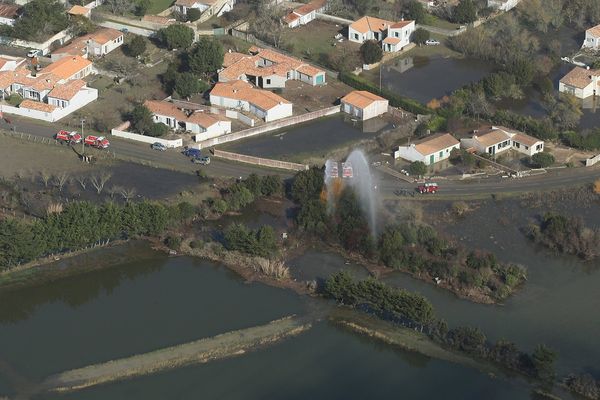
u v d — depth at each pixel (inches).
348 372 6348.4
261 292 7135.8
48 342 6653.5
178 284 7273.6
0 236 7199.8
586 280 7293.3
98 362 6432.1
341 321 6791.3
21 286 7244.1
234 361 6432.1
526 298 7057.1
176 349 6535.4
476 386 6195.9
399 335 6633.9
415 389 6200.8
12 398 6107.3
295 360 6446.9
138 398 6107.3
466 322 6781.5
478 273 7204.7
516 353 6309.1
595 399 6033.5
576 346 6550.2
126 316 6914.4
